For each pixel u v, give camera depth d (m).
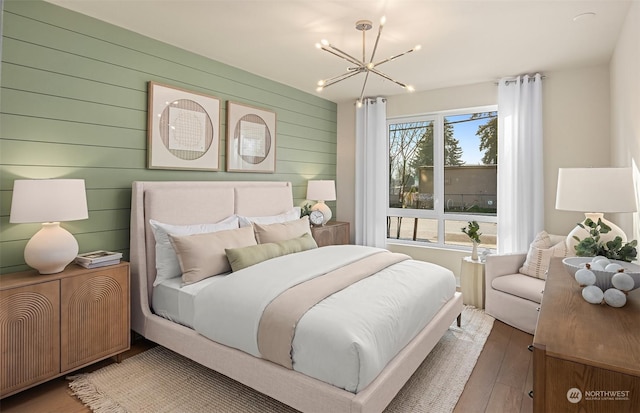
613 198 2.24
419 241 4.87
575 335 1.09
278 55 3.42
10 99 2.27
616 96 3.12
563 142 3.73
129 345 2.55
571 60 3.45
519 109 3.87
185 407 2.01
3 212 2.27
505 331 3.04
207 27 2.83
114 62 2.79
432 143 4.73
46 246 2.15
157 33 2.95
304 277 2.31
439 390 2.17
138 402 2.06
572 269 1.68
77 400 2.10
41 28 2.40
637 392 0.89
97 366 2.47
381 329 1.82
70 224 2.57
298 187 4.68
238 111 3.78
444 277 2.77
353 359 1.62
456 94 4.39
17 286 2.00
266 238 3.24
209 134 3.48
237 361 2.02
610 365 0.92
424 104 4.63
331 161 5.27
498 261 3.38
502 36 2.92
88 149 2.65
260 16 2.64
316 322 1.79
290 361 1.80
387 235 5.12
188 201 3.05
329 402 1.64
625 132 2.74
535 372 1.02
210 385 2.24
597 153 3.57
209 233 2.84
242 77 3.86
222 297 2.17
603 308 1.32
